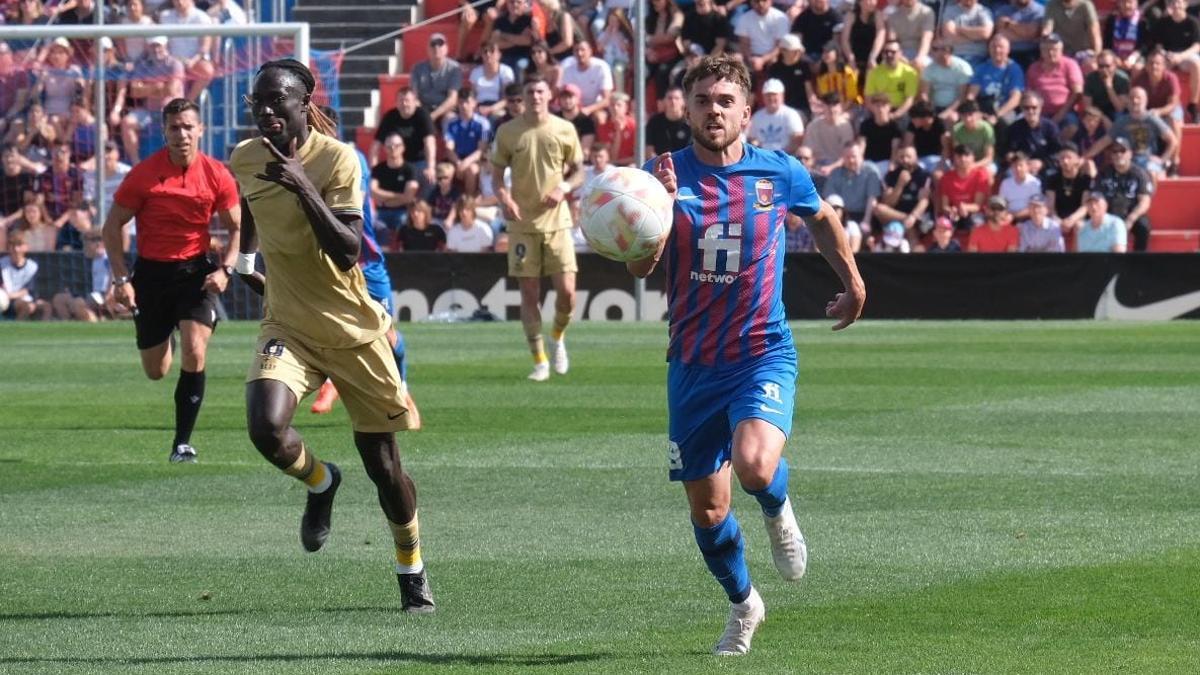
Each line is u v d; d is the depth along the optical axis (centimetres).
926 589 1269
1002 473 1794
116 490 1738
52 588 1294
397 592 1277
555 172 2689
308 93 1193
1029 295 3803
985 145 4238
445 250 4212
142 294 1941
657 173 1084
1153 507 1596
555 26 4819
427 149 4403
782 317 1109
